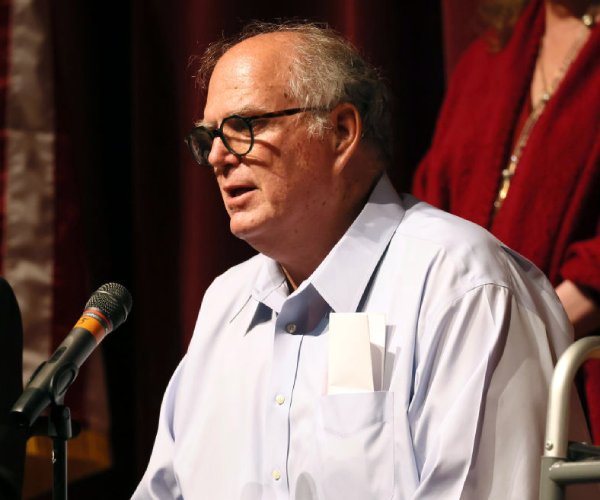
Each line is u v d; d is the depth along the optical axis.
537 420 3.74
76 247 7.53
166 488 4.67
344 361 4.01
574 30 5.64
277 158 4.22
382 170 4.54
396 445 3.90
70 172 7.57
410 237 4.28
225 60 4.39
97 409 7.41
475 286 3.96
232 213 4.30
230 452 4.36
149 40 7.25
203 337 4.76
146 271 7.21
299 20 6.80
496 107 5.80
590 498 3.77
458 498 3.63
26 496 7.30
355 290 4.24
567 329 4.15
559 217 5.42
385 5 6.50
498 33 5.93
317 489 4.00
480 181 5.74
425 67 6.54
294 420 4.16
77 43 7.54
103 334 3.75
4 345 4.18
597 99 5.45
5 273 7.50
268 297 4.52
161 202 7.20
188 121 7.11
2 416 3.93
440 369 3.88
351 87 4.38
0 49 7.59
